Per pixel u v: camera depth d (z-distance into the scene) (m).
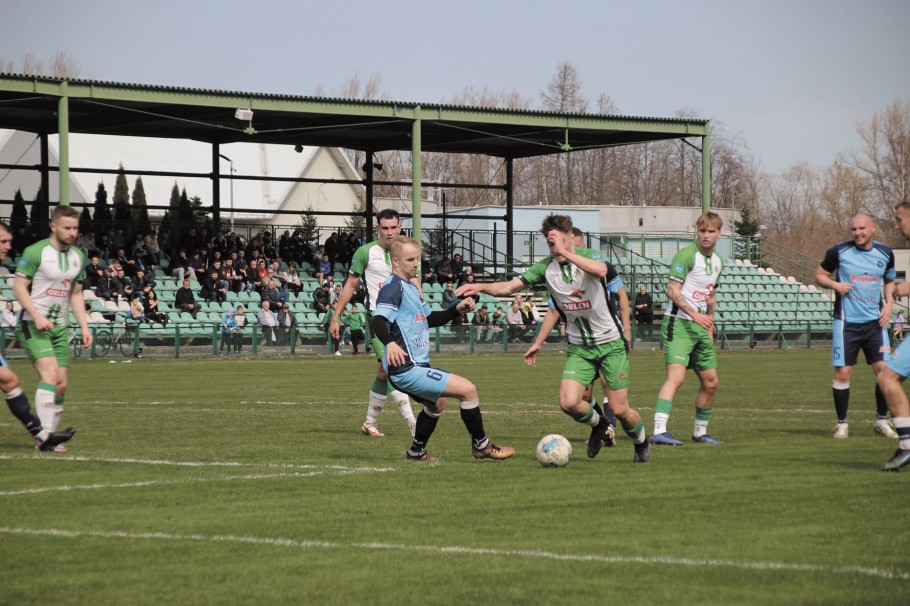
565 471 11.41
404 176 110.06
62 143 38.62
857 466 11.75
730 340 49.88
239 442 14.34
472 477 11.00
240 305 43.22
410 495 9.94
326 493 10.07
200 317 45.00
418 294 11.86
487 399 21.97
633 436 11.95
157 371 32.53
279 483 10.66
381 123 48.00
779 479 10.79
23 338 13.29
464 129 47.84
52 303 13.40
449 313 12.07
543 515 8.98
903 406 11.26
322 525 8.62
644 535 8.20
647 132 49.50
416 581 6.92
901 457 11.23
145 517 8.97
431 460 12.30
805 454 12.83
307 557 7.58
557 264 11.66
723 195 119.94
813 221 116.44
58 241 13.34
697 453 12.96
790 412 18.83
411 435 15.30
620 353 11.73
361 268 15.49
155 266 47.69
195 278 48.00
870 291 14.71
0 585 6.89
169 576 7.09
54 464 12.09
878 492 9.99
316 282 50.72
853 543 7.91
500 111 46.53
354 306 43.72
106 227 49.06
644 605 6.36
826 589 6.67
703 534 8.23
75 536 8.26
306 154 94.69
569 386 11.85
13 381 13.19
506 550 7.74
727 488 10.24
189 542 8.05
